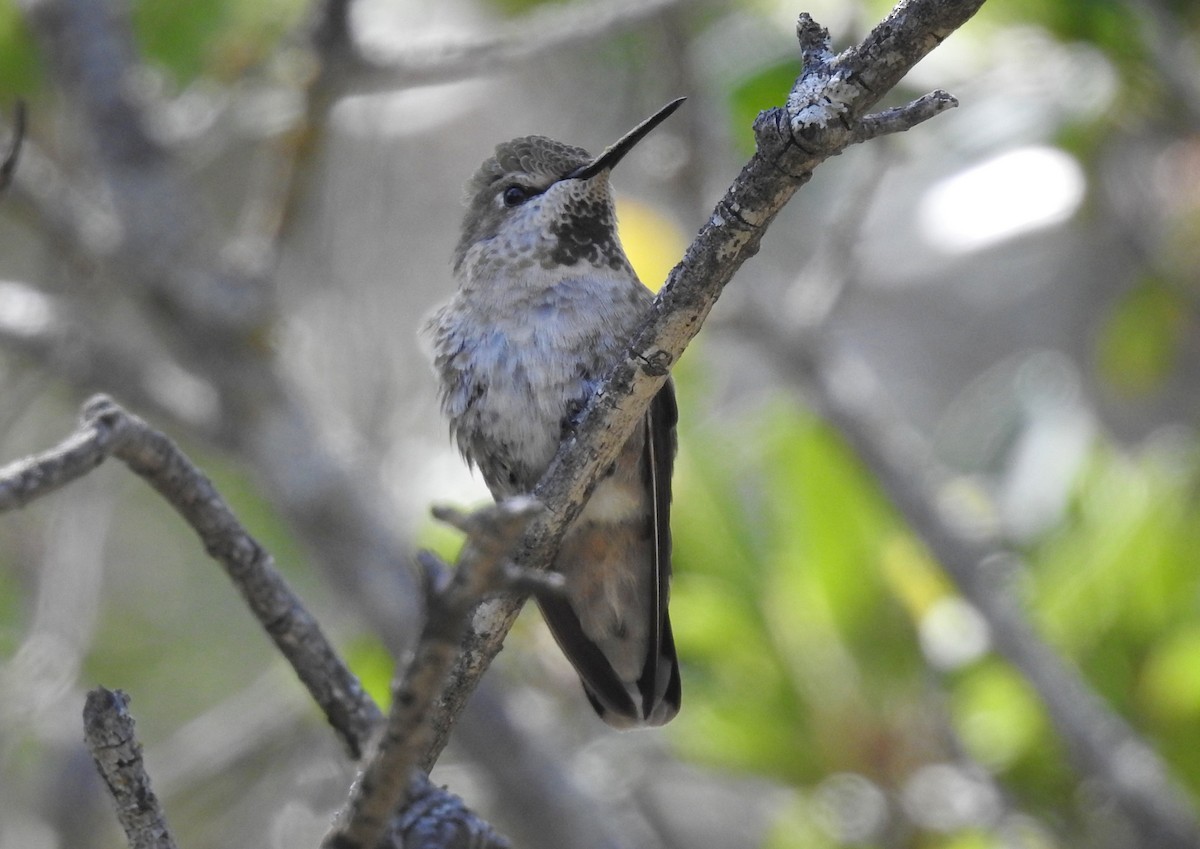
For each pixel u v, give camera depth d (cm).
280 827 1032
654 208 1315
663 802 1155
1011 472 1034
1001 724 888
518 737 952
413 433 1273
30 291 1091
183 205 1058
